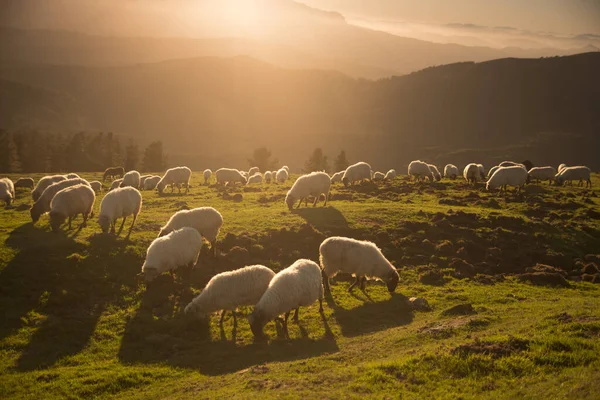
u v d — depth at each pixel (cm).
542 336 1071
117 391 1109
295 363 1141
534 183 4409
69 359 1281
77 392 1096
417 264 2098
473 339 1113
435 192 3606
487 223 2620
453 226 2514
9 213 2691
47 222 2341
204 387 1066
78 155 10575
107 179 5441
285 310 1376
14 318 1461
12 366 1241
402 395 875
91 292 1644
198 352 1316
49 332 1401
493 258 2200
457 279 1953
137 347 1359
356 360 1144
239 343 1358
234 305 1428
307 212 2639
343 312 1573
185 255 1670
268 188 4059
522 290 1844
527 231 2584
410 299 1677
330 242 1739
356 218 2559
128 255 1873
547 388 850
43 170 10056
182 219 1873
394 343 1241
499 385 888
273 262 1991
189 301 1634
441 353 1023
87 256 1828
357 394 886
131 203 2112
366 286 1847
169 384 1126
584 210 3072
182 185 4231
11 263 1742
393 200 3300
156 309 1577
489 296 1731
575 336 1067
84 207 2166
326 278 1783
